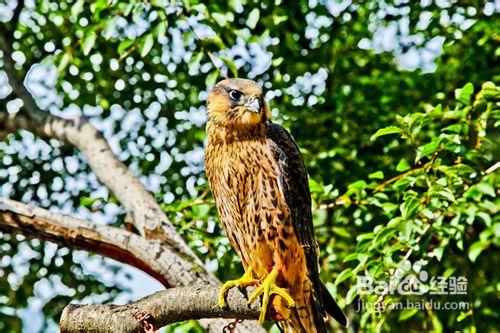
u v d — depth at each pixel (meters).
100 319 7.00
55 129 12.48
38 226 9.50
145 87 13.70
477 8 12.42
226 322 9.39
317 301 8.55
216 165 8.57
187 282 9.38
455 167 8.79
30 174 14.43
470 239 11.95
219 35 10.63
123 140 14.04
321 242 11.70
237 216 8.57
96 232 9.55
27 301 14.24
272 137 8.71
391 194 11.28
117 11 10.30
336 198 10.46
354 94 12.95
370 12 13.58
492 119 9.99
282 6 12.05
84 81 13.90
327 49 13.33
